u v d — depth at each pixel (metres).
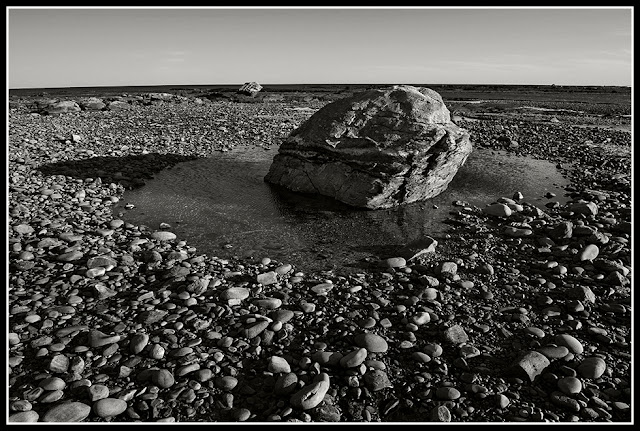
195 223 8.33
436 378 4.16
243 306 5.30
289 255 7.02
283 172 10.67
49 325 4.75
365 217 8.84
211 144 15.77
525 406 3.83
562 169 12.95
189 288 5.54
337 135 9.32
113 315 5.00
